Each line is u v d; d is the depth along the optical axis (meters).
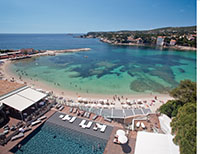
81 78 49.81
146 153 13.28
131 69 63.25
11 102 21.89
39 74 53.16
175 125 13.44
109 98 35.34
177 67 68.25
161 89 41.41
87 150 16.14
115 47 154.12
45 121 20.83
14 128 18.66
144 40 185.00
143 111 26.80
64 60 80.56
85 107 28.52
